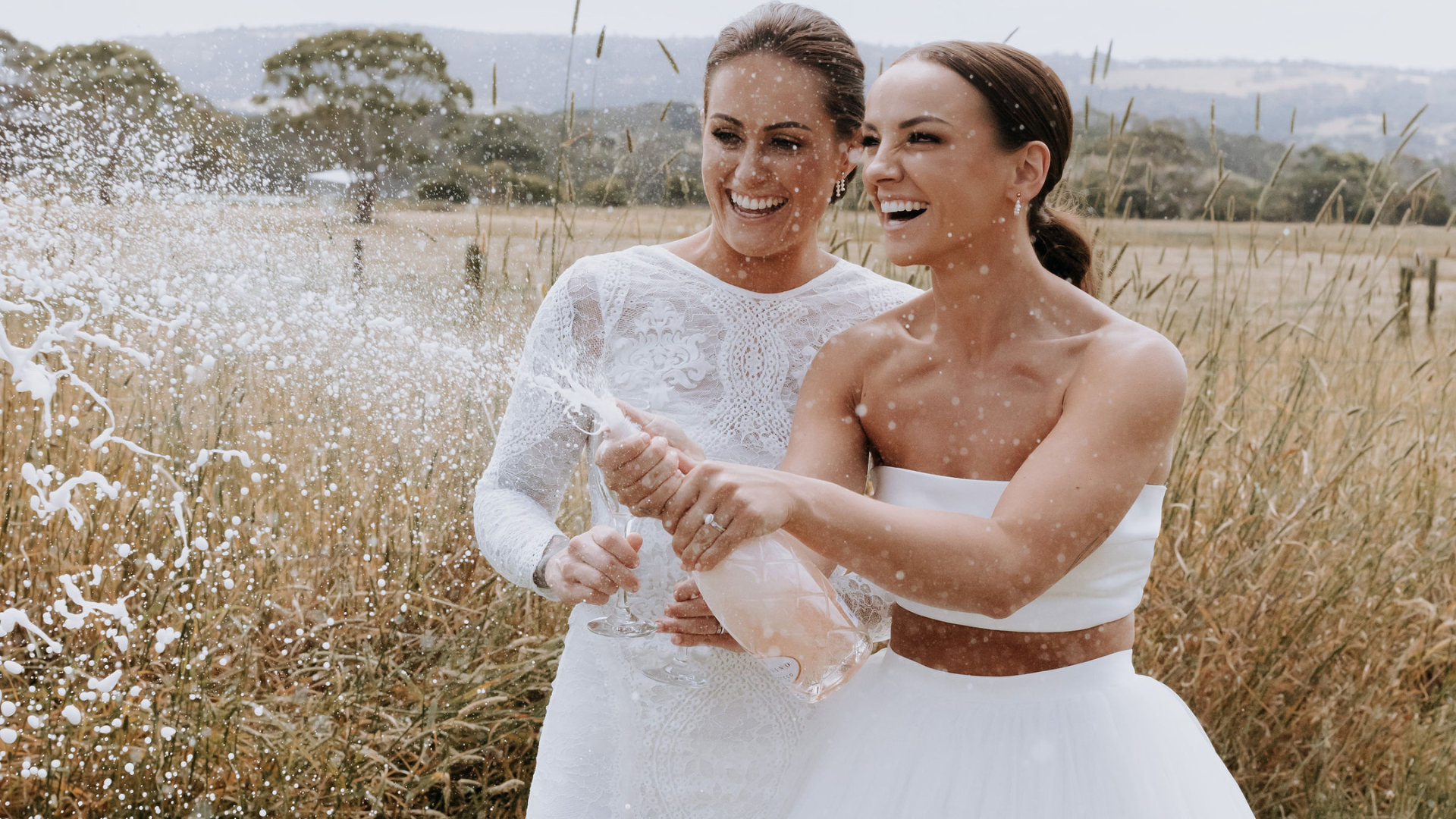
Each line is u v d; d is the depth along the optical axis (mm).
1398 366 3475
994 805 1154
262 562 2305
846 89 1438
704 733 1396
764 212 1446
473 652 2348
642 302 1518
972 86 1161
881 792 1201
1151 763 1187
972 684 1246
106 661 2115
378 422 2525
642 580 1432
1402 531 3162
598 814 1418
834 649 1196
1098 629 1253
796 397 1528
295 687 2164
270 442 2490
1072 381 1185
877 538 1060
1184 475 2951
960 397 1271
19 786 1884
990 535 1065
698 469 1081
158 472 2291
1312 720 2686
